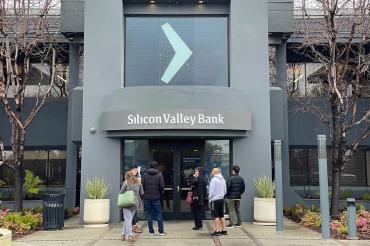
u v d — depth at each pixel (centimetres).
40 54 1995
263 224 1571
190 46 1759
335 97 1708
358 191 2312
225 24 1775
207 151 1742
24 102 2212
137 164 1728
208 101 1634
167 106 1623
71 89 2123
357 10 1822
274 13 2055
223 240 1249
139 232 1398
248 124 1656
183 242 1219
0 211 1652
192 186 1465
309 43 1806
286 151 2077
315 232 1405
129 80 1739
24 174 2270
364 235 1330
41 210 1766
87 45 1709
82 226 1602
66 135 2206
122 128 1611
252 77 1714
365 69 1856
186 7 1770
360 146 2206
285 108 2105
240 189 1523
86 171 1664
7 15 1769
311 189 2305
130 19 1772
